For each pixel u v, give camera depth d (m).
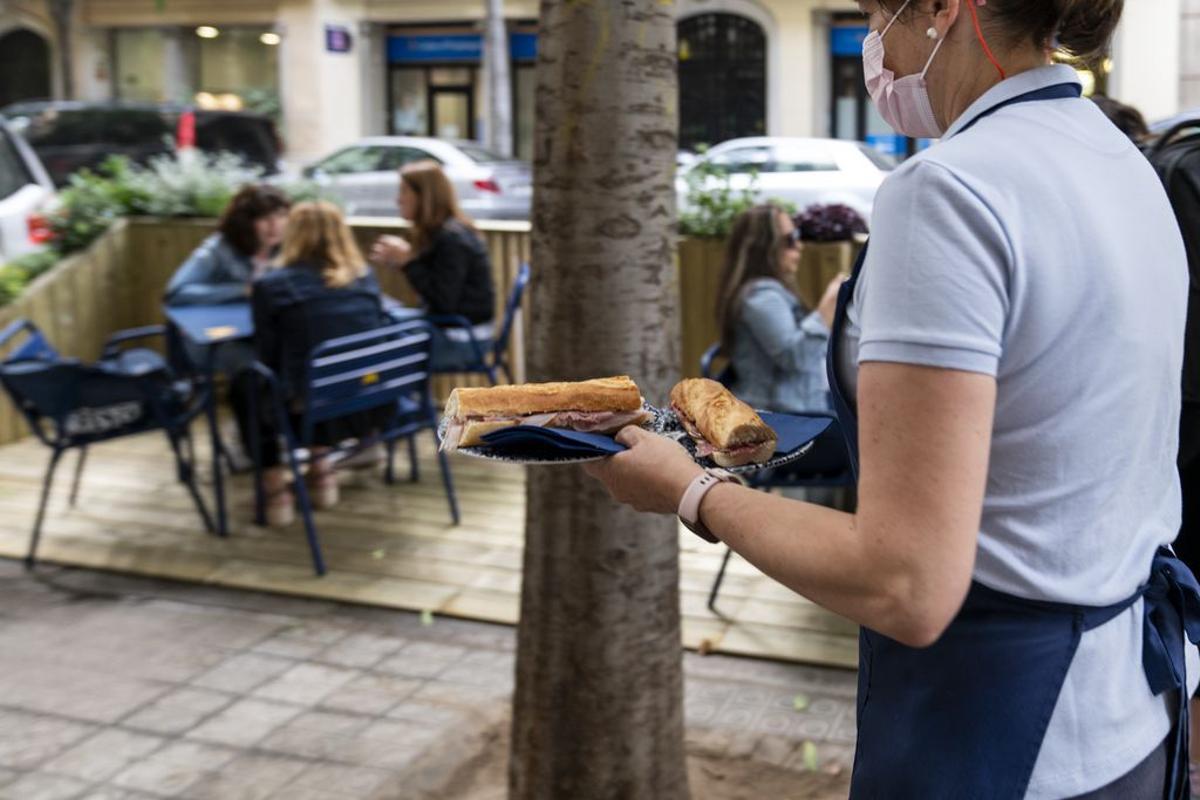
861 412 1.26
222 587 4.91
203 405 5.48
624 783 2.99
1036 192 1.28
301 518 5.67
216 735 3.70
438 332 6.08
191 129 14.34
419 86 22.59
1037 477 1.31
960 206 1.24
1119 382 1.32
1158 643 1.42
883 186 1.30
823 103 19.89
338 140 22.39
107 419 5.25
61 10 22.86
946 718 1.37
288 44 22.16
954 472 1.21
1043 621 1.34
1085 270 1.28
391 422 5.40
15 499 5.98
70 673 4.14
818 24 19.64
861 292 1.38
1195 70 15.50
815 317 4.79
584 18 2.70
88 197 7.87
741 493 1.38
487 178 13.73
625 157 2.73
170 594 4.86
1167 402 1.43
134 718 3.81
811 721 3.72
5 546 5.36
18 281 7.28
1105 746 1.36
